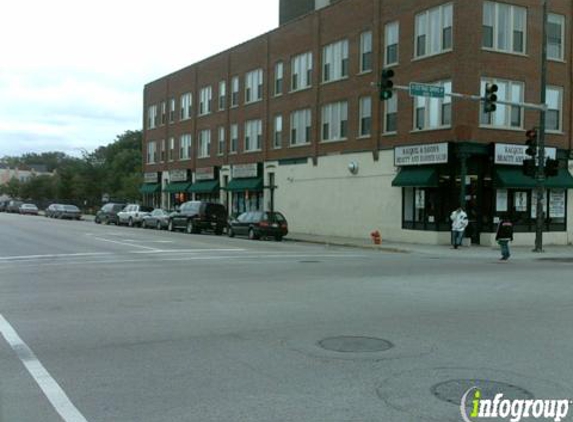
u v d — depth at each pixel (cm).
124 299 1127
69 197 9131
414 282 1398
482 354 731
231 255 2106
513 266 1875
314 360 700
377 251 2555
